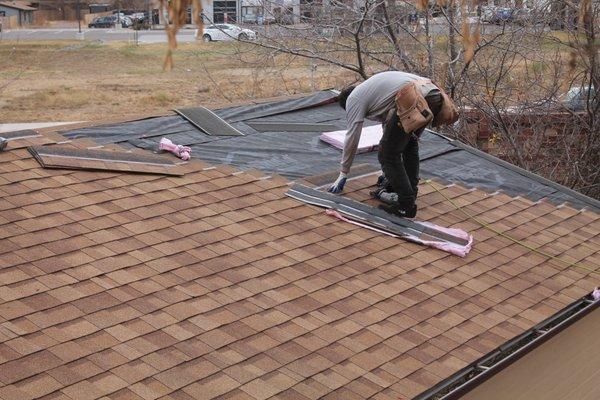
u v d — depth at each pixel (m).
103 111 33.25
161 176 7.82
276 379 4.86
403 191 7.58
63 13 67.44
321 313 5.78
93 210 6.82
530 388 6.81
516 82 16.36
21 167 7.43
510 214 8.41
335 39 17.06
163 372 4.74
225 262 6.31
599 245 8.05
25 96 36.22
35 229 6.31
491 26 16.02
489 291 6.63
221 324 5.40
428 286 6.52
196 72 39.88
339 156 9.13
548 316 6.38
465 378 5.77
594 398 7.50
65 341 4.90
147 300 5.56
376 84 7.55
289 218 7.34
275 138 9.50
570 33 14.99
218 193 7.62
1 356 4.64
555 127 16.59
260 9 18.00
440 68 16.47
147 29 51.34
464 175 9.30
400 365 5.25
